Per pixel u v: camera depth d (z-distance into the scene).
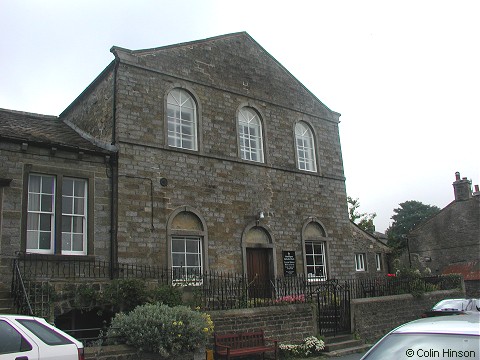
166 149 15.68
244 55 19.33
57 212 13.23
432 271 35.19
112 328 9.99
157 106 15.92
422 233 36.53
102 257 13.68
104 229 13.92
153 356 9.73
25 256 12.38
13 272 11.42
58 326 11.91
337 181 21.30
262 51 20.09
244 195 17.52
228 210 16.84
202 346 10.43
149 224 14.66
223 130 17.61
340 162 21.78
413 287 18.50
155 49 16.38
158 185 15.21
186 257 15.45
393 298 16.92
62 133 15.61
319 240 19.62
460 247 34.44
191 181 16.08
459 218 35.00
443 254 35.09
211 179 16.66
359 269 29.28
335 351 13.48
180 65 16.97
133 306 11.52
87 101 17.12
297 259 18.55
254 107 18.97
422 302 18.19
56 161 13.53
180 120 16.67
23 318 7.13
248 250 17.25
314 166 20.75
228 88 18.25
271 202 18.33
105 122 15.60
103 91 16.09
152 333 9.55
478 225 33.97
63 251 13.27
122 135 14.80
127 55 15.57
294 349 12.97
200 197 16.17
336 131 22.16
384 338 5.04
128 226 14.21
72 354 7.14
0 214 12.26
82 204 13.88
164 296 11.83
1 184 12.39
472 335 4.40
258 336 12.36
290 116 20.28
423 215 54.41
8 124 14.43
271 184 18.56
